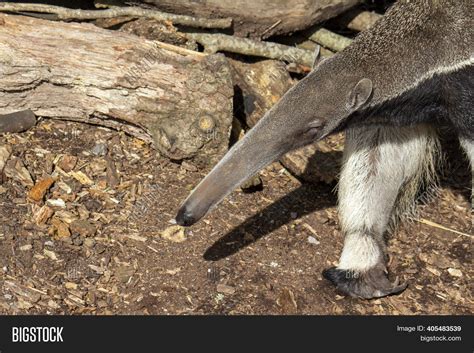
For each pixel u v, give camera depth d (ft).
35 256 6.68
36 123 7.42
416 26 6.60
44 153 7.26
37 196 6.98
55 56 7.23
